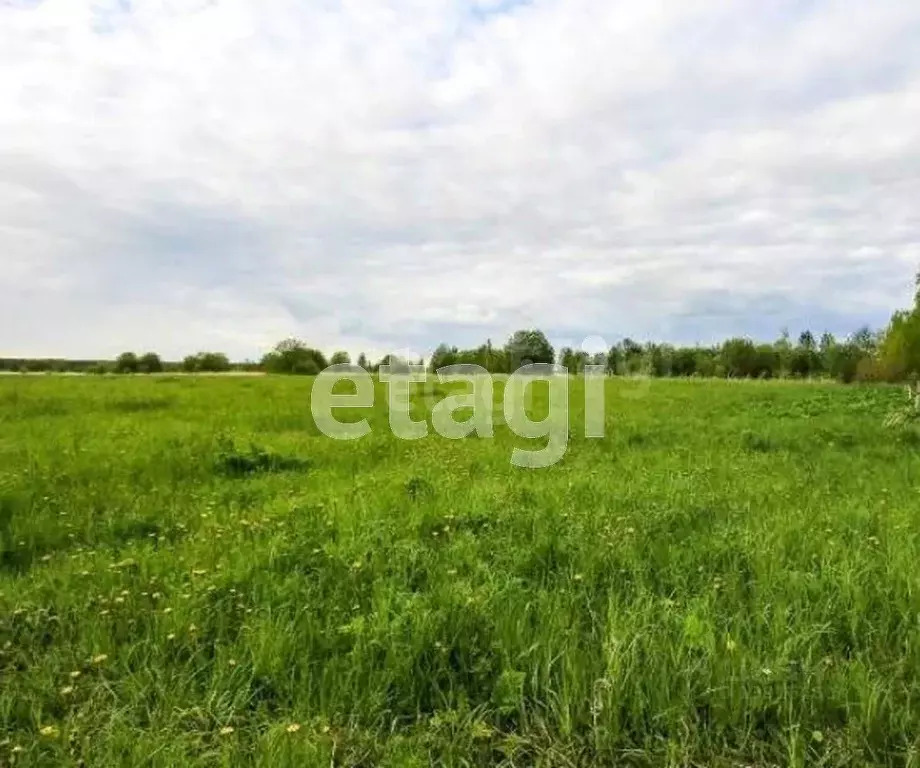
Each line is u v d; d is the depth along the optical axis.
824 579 4.46
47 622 4.09
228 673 3.50
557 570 4.83
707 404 19.81
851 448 10.93
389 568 4.82
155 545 5.68
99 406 16.80
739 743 3.02
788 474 8.45
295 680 3.49
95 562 5.04
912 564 4.62
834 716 3.18
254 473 8.77
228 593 4.37
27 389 21.25
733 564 4.80
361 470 8.91
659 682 3.28
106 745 2.97
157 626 3.91
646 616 3.89
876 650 3.69
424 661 3.62
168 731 3.01
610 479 7.87
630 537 5.33
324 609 4.21
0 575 4.91
